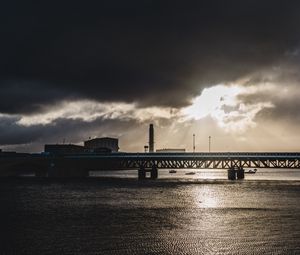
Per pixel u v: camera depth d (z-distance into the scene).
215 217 100.69
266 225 89.38
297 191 172.62
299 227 87.00
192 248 68.81
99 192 167.00
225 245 70.81
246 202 132.38
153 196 151.25
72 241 72.75
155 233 80.19
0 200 137.88
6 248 67.75
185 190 176.88
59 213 107.06
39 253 64.81
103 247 68.62
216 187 195.38
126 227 86.25
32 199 141.62
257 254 65.38
